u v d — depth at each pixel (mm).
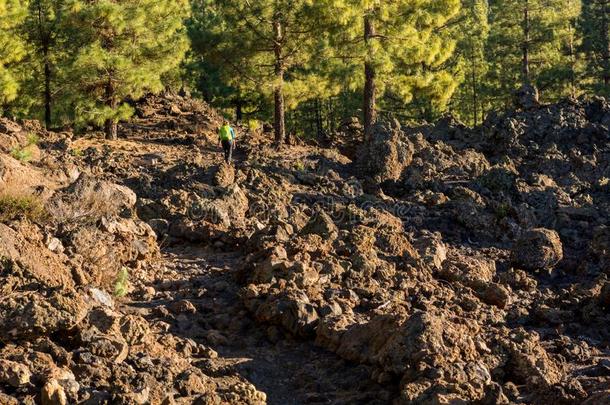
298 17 30344
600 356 9531
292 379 8414
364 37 30516
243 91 33750
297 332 9367
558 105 25484
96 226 12469
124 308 9898
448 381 7523
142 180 18750
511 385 7746
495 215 17109
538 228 15422
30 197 12633
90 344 7438
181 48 30359
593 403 6707
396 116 47219
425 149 22125
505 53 49156
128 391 6691
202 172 19531
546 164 22125
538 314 11078
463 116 53750
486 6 78812
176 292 11023
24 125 26344
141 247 12477
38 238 9867
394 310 10023
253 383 8234
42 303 7629
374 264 11664
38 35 32531
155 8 29984
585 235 16750
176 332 9469
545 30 47719
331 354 8977
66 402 6457
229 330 9734
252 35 30844
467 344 8180
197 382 7289
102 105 29719
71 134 28078
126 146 27281
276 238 13047
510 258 14633
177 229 14305
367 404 7613
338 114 52125
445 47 31688
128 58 29219
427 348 7848
